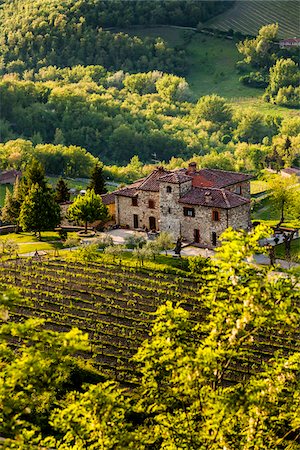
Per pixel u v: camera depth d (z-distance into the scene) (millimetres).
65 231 147625
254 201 171500
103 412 48781
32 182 159500
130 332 96062
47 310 102438
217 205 131000
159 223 139000
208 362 49281
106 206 147375
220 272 50969
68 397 55188
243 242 50625
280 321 51000
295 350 90625
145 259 122500
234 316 50562
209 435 49688
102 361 88750
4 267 121000
